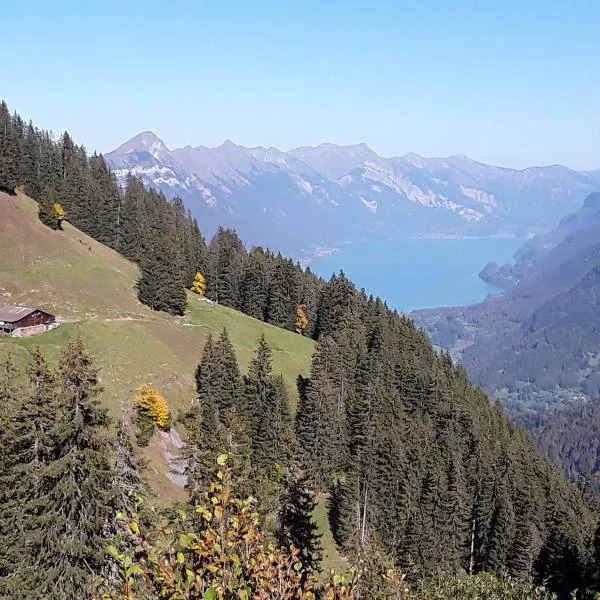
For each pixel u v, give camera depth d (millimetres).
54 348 77750
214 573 7613
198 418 75500
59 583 21875
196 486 37969
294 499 41094
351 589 9023
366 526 63062
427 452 74000
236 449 42969
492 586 24703
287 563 8148
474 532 68312
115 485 25250
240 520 8258
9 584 21938
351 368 91875
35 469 22984
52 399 23438
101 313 94062
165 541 8211
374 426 77125
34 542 21859
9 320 78938
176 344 93000
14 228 105438
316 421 75875
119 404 71125
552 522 71875
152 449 65188
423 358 113250
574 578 57750
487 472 73062
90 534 22797
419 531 59188
